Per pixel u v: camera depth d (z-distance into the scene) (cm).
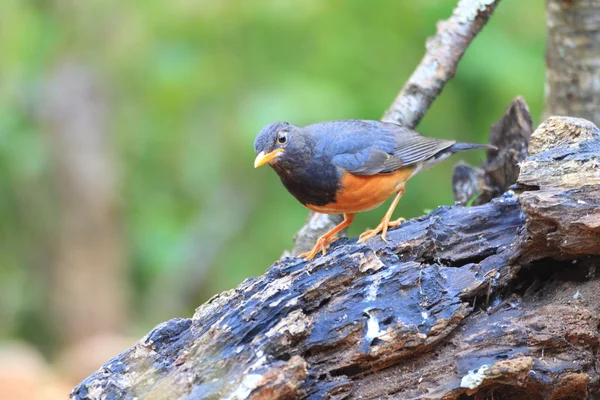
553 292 630
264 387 543
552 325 590
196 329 611
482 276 622
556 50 921
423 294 596
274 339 571
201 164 1977
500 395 596
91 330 2042
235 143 1770
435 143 870
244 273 1836
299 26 1619
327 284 594
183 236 2027
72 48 1923
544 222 593
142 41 1845
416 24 1548
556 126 661
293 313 583
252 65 1730
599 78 898
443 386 575
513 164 830
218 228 1994
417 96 908
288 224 1802
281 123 837
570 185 600
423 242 648
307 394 575
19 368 1302
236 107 1764
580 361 585
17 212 2027
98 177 2006
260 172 1931
